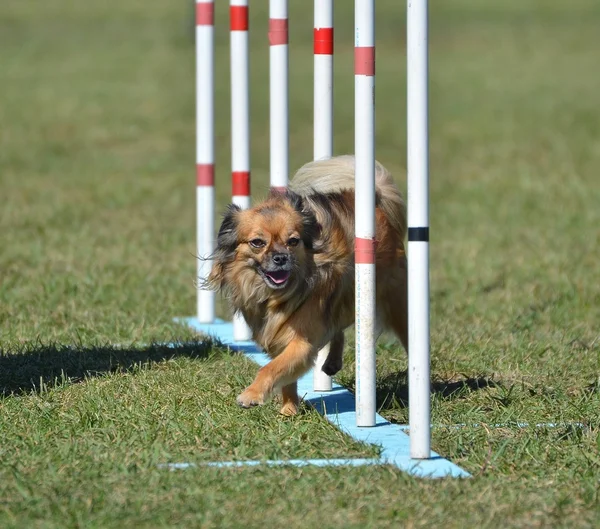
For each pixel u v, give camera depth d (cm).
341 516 701
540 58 4625
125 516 695
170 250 1845
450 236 1975
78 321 1316
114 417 909
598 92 3825
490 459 820
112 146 3088
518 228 2017
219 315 1449
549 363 1131
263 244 937
